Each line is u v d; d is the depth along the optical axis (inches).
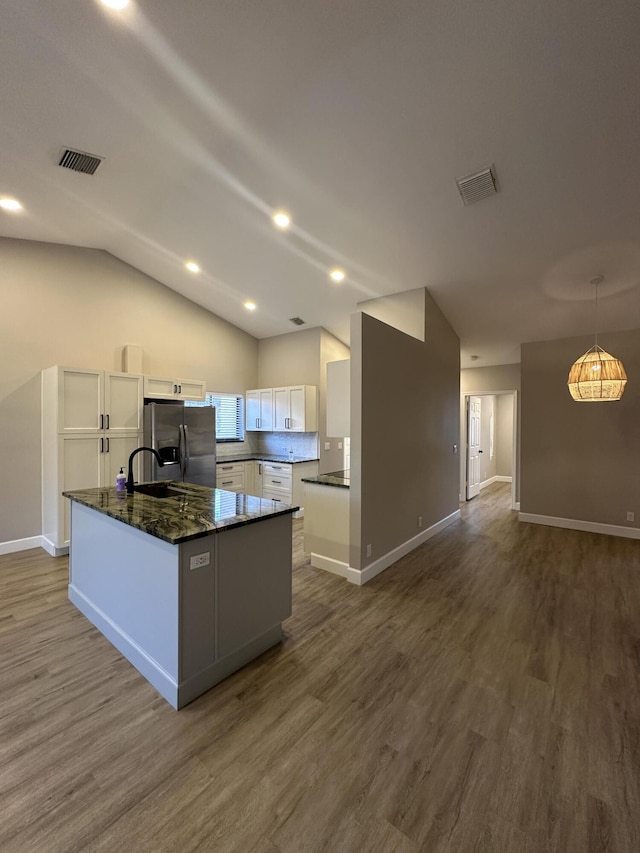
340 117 90.9
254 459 238.5
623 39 69.0
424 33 71.2
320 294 190.4
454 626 104.4
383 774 59.8
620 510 189.8
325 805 54.8
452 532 194.2
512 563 151.9
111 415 164.7
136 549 83.4
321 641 96.4
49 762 61.2
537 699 76.9
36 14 67.7
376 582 132.9
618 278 143.7
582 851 49.1
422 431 173.0
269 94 86.1
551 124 86.7
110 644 93.2
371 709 73.6
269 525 91.0
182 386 191.9
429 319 175.3
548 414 208.4
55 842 49.6
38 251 162.4
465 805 55.1
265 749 64.1
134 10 67.7
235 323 246.8
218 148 104.4
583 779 59.2
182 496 107.1
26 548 159.2
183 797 55.7
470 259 143.4
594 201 107.9
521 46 71.9
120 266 188.9
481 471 325.1
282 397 235.3
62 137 99.3
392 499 150.4
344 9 67.9
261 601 89.7
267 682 80.7
